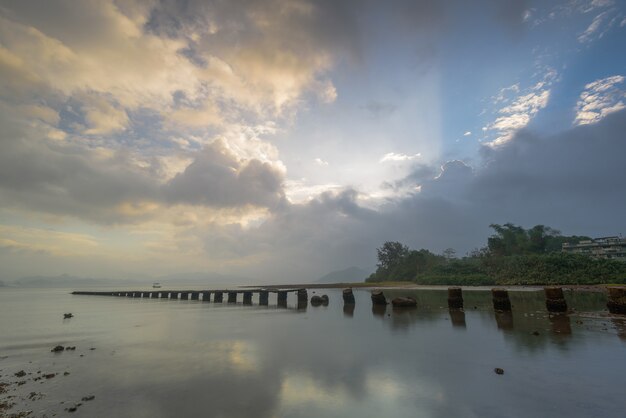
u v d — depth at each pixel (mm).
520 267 54875
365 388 9125
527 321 18672
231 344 15758
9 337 19594
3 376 11477
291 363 11938
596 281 44562
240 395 8867
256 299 56312
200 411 7906
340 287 83250
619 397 7883
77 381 10633
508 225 73500
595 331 15211
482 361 11242
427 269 86188
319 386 9406
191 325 23172
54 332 21297
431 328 18125
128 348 15664
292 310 32438
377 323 21000
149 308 39875
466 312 23969
